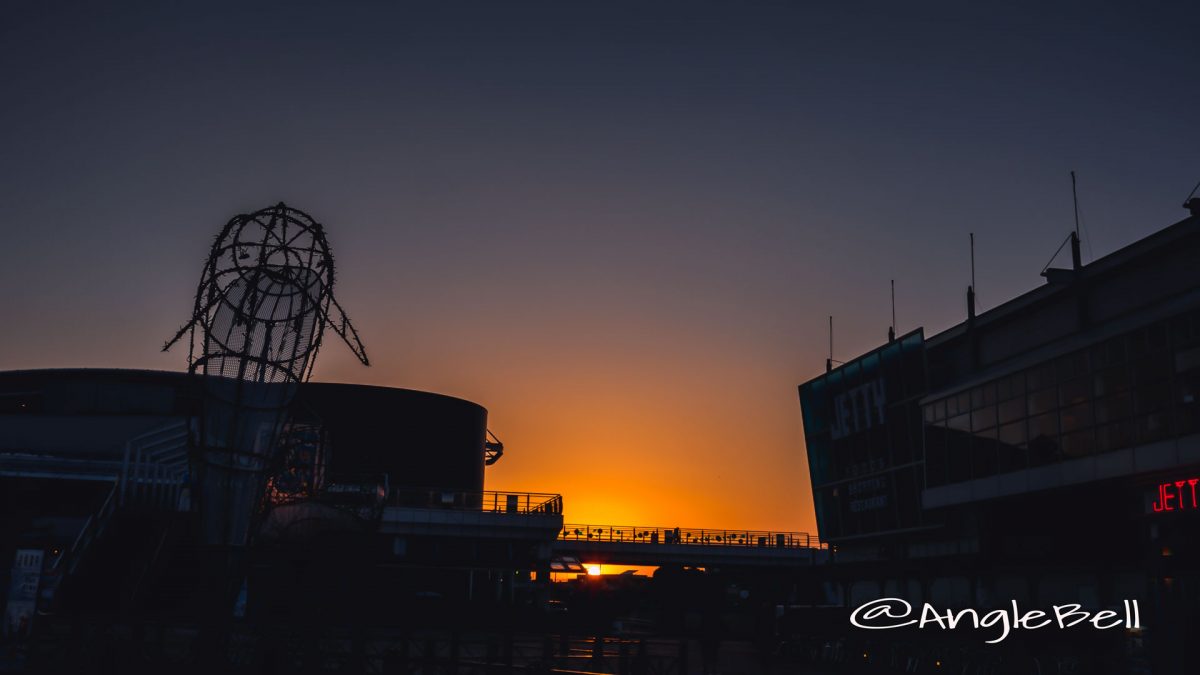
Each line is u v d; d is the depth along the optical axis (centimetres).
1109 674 3244
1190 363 3272
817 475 6494
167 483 4434
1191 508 3275
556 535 7338
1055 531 4078
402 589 5734
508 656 2742
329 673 2633
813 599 6656
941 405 4841
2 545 3669
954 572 4684
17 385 7725
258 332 2997
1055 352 3966
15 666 2816
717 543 10662
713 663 3553
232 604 2867
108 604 3434
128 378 7619
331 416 9469
